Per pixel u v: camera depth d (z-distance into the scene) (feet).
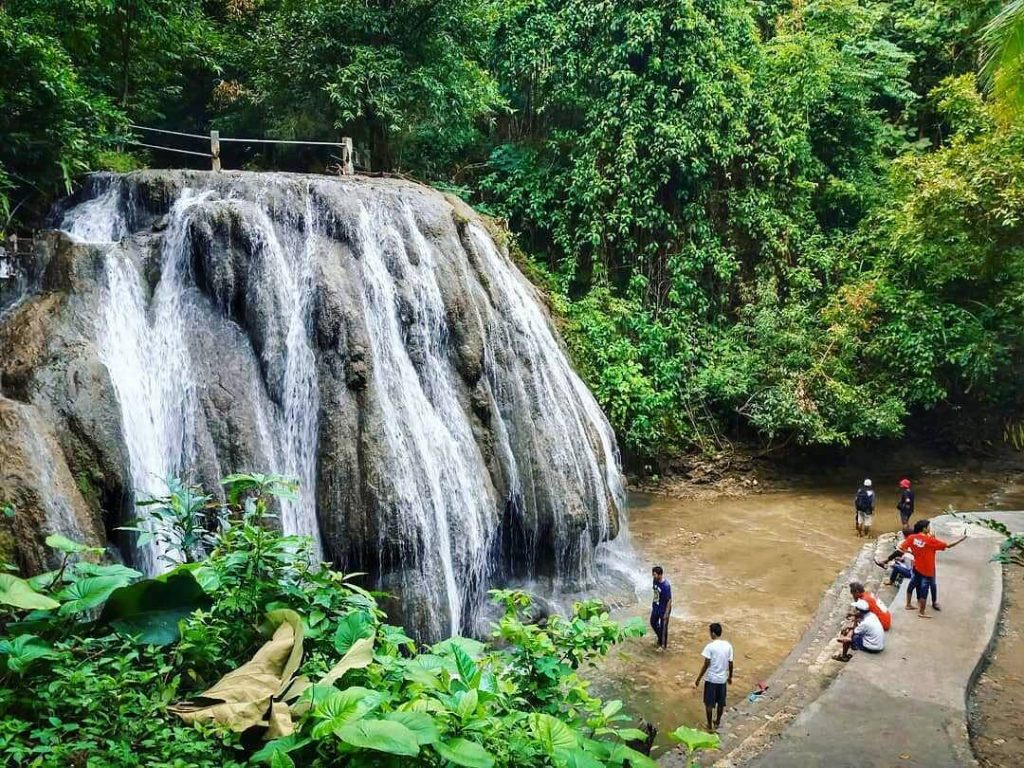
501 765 11.96
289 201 38.34
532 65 70.38
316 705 11.75
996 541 46.80
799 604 41.47
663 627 36.01
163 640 15.07
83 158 41.60
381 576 33.35
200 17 56.08
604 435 51.21
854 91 74.95
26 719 13.03
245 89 59.52
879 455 72.49
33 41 33.81
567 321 61.82
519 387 43.11
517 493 40.96
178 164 66.59
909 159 65.72
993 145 58.03
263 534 16.34
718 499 61.77
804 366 66.13
